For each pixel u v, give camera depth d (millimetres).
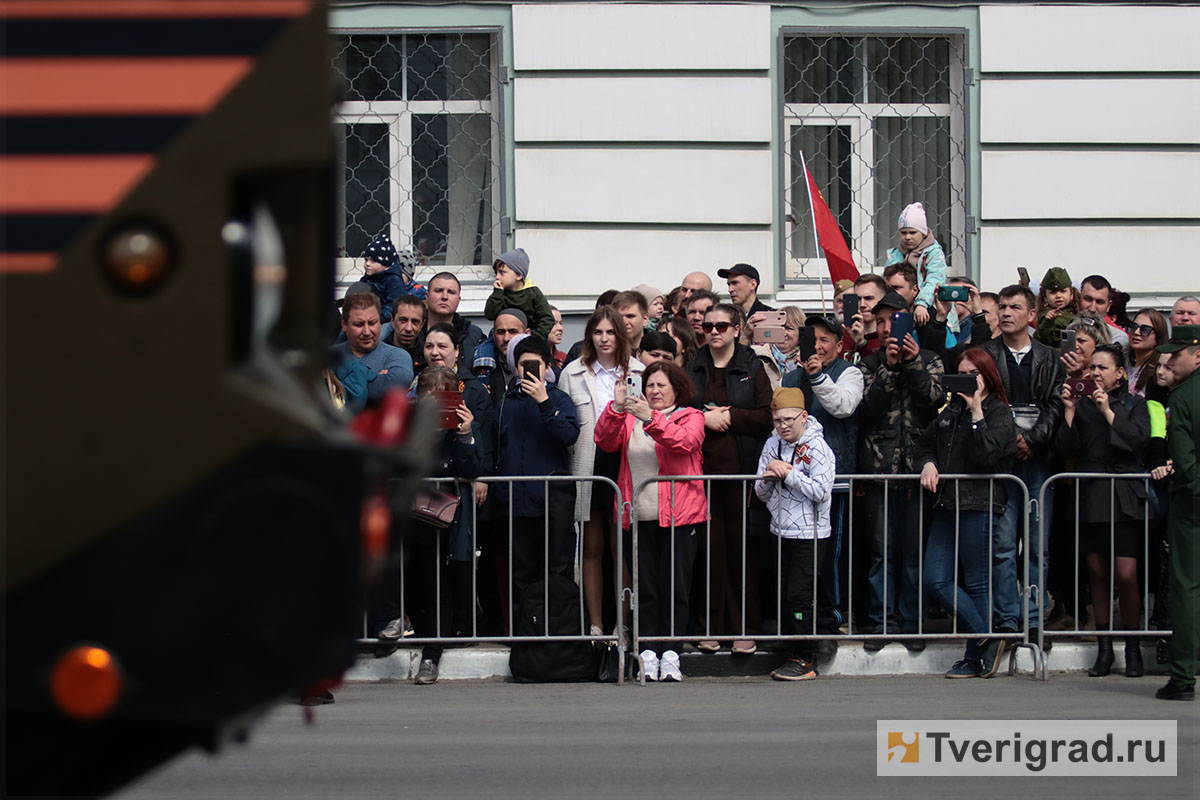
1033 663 17016
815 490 16547
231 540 5195
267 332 5547
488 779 12102
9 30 5117
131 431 5160
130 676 5160
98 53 5141
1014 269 23359
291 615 5215
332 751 13172
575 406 17234
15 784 5312
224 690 5199
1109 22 23266
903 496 17109
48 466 5145
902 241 20844
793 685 16453
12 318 5102
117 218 5121
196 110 5152
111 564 5164
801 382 18297
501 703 15422
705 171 22797
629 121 22672
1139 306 23453
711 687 16359
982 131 23266
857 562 17781
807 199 23547
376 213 23141
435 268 23219
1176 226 23484
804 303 23094
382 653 16828
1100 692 15883
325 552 5238
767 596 17297
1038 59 23234
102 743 5383
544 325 19906
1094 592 17391
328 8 5266
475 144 23141
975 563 16828
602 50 22594
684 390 16984
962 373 16875
